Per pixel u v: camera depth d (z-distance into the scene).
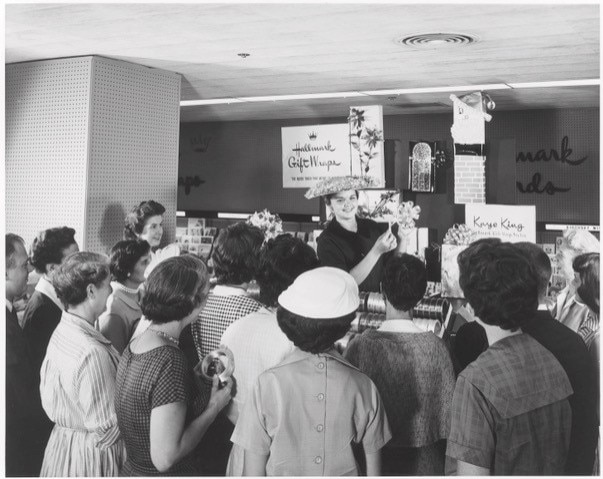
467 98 4.43
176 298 2.40
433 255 4.43
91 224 4.55
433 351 2.55
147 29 3.73
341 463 2.15
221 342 2.67
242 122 8.52
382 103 6.70
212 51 4.30
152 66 4.84
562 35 3.72
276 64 4.72
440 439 2.60
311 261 2.81
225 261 2.90
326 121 8.02
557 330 2.51
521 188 7.13
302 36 3.84
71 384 2.62
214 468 2.96
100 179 4.59
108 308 3.62
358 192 4.63
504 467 1.96
